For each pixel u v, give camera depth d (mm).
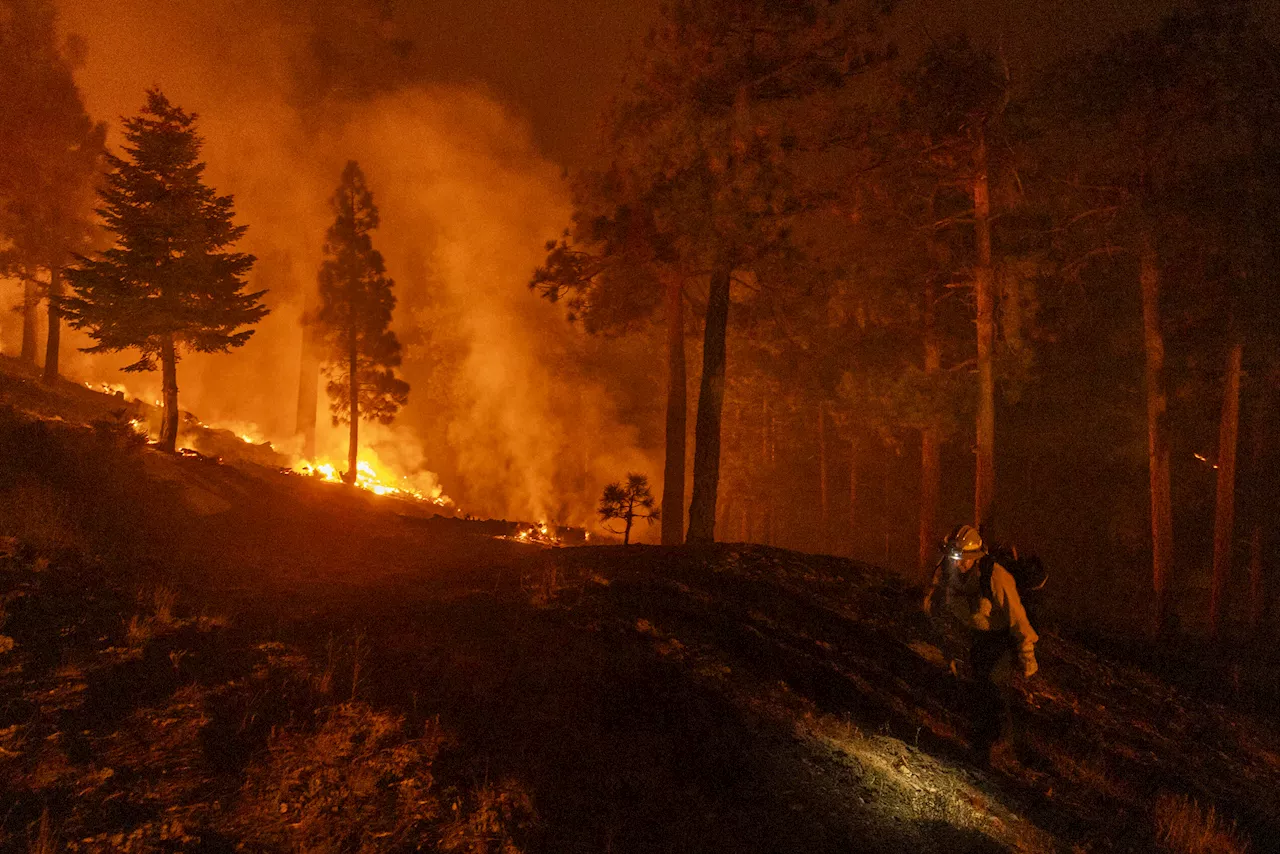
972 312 23281
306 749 4863
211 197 16375
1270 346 21453
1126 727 9680
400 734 5172
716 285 15992
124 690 5168
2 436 11266
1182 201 18984
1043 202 20344
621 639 7289
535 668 6418
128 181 15688
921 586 12000
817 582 11031
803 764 6176
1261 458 28234
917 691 8508
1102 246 20359
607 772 5367
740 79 15594
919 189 21172
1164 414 20484
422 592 8641
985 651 7273
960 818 6086
